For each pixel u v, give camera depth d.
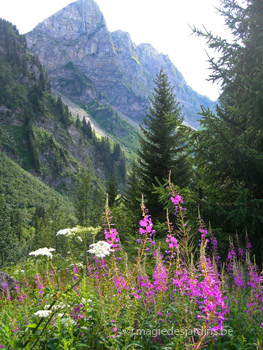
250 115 8.13
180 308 3.46
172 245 3.62
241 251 6.26
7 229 54.19
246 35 8.81
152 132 18.36
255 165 7.61
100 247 3.43
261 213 6.82
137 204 18.31
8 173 153.50
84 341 2.96
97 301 3.31
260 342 3.27
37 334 2.84
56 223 30.30
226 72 8.59
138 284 3.90
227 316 3.89
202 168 9.06
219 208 7.48
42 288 4.45
